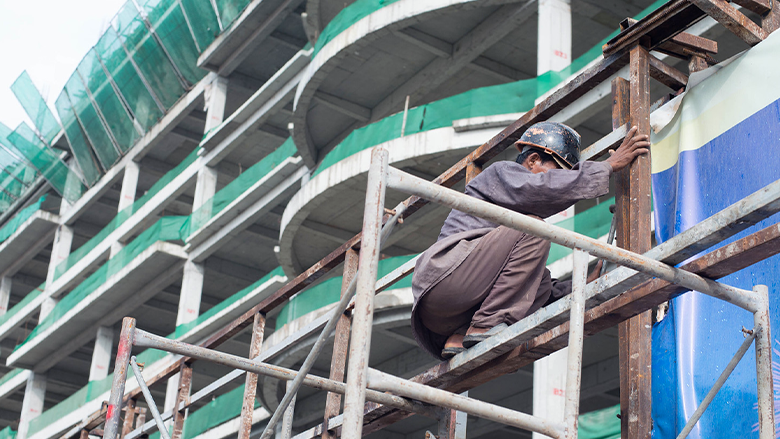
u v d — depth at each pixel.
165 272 34.53
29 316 43.59
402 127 20.12
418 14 20.95
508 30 21.17
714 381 3.48
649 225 3.33
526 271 3.49
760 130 3.48
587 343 19.16
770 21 3.71
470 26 22.03
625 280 2.81
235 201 31.23
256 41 32.50
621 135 3.57
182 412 6.78
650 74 3.95
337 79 24.86
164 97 37.72
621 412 3.21
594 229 15.31
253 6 31.31
